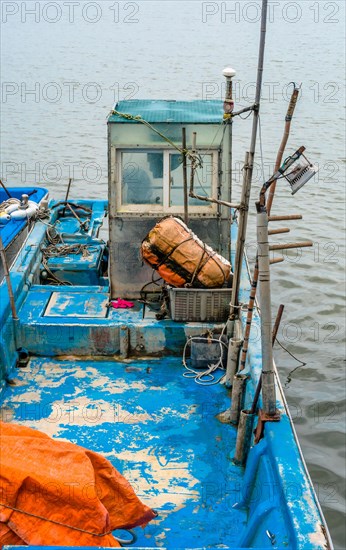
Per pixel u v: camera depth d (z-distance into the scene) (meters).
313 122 26.98
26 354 8.24
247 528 5.61
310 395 10.53
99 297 8.96
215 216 8.73
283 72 40.19
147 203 8.73
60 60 48.12
